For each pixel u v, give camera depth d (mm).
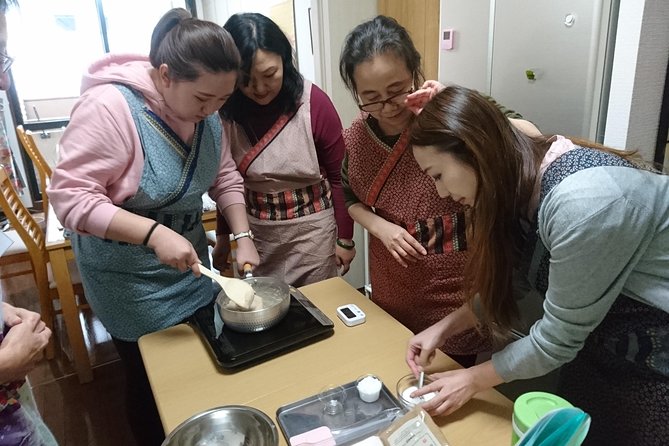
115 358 2541
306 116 1500
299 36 3178
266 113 1495
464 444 812
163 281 1222
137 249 1164
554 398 699
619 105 1369
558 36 1478
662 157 1473
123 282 1188
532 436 557
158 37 1062
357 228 2814
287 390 966
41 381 2375
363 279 2959
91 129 1043
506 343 1048
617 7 1345
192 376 1023
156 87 1104
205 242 1350
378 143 1239
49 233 2252
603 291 699
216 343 1091
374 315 1239
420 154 796
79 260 1249
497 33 1663
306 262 1651
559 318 728
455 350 1322
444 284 1274
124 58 1151
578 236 665
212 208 2354
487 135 727
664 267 715
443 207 1205
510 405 898
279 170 1524
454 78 1879
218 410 887
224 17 4594
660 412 776
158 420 1387
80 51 4789
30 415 912
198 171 1210
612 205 660
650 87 1369
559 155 762
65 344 2688
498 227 775
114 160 1068
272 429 833
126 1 4844
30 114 4680
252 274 1374
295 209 1598
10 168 4258
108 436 1978
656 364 763
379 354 1069
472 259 847
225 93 1071
